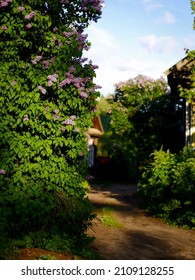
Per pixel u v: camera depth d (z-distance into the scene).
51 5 6.65
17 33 6.60
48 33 6.56
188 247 7.87
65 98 6.54
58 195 6.51
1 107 6.25
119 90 21.94
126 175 26.00
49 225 6.45
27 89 6.24
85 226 6.81
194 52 12.69
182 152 12.23
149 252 7.28
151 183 11.68
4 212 5.93
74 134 6.71
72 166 6.86
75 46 6.62
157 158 12.11
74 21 7.09
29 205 6.10
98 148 32.25
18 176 6.18
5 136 6.17
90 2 7.04
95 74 6.86
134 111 21.02
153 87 21.09
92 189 19.06
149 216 11.48
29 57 6.70
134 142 20.73
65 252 5.80
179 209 10.54
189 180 10.32
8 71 6.32
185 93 12.76
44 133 6.29
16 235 6.02
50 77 6.16
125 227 9.63
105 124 34.06
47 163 6.45
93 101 6.88
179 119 19.53
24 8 6.28
